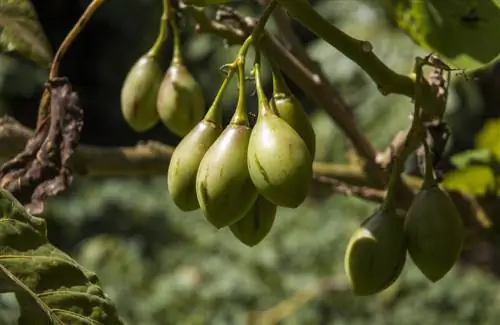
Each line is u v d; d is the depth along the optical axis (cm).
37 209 181
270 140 171
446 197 179
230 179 172
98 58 787
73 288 171
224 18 194
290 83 623
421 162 183
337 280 450
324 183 212
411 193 202
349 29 522
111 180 581
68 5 807
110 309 172
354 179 215
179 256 505
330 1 557
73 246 557
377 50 503
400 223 179
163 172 208
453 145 531
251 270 474
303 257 490
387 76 180
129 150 207
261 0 211
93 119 787
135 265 473
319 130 530
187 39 649
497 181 211
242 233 176
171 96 190
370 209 517
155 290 464
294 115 174
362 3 538
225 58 625
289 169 170
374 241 178
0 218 170
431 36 179
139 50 759
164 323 449
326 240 495
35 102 728
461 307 461
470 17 178
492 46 178
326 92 209
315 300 446
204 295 454
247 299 456
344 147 522
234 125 173
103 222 555
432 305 459
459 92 516
